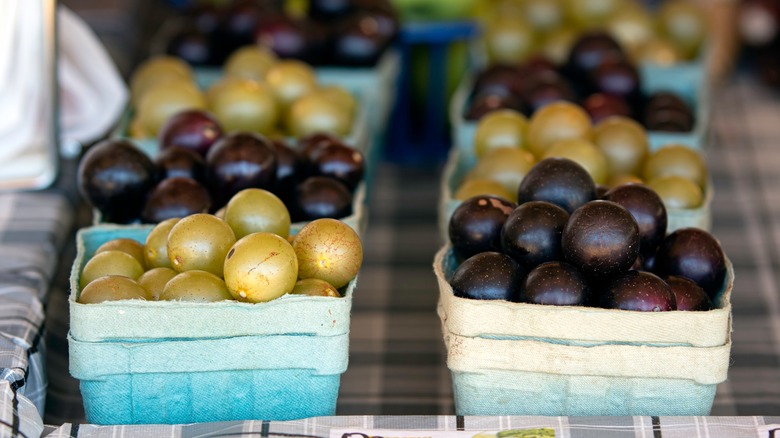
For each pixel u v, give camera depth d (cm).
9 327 75
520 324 69
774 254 103
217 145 79
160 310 68
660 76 109
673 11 120
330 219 72
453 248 76
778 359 89
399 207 115
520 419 69
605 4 122
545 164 74
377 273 101
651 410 70
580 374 69
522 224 71
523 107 100
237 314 68
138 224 79
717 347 69
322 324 69
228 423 69
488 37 119
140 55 123
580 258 69
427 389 86
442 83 129
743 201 112
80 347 69
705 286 73
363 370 88
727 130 134
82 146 98
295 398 70
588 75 105
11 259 82
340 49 111
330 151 83
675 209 80
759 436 68
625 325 68
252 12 113
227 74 104
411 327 93
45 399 76
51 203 89
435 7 130
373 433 68
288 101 99
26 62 88
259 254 68
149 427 68
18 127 89
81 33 98
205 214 71
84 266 74
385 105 115
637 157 87
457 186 92
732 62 160
